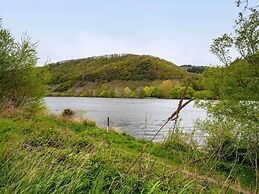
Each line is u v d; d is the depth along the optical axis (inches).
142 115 3321.9
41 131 395.5
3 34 1139.9
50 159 232.8
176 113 147.5
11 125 429.1
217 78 779.4
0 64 1136.8
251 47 781.9
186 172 171.8
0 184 206.1
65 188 193.2
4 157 243.6
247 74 767.1
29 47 1185.4
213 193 152.4
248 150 148.5
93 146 294.5
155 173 196.7
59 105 5132.9
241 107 675.4
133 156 290.2
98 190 195.3
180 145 178.2
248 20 777.6
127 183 205.2
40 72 1234.0
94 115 3289.9
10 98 1114.7
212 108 697.0
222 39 794.8
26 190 194.5
